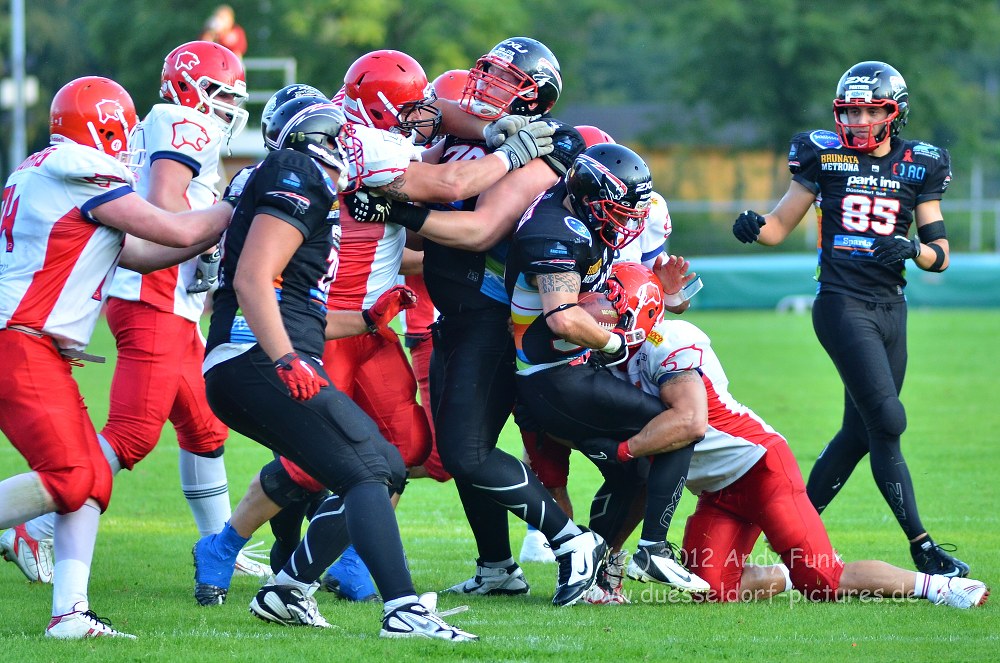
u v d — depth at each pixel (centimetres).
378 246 1833
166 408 1900
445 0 11306
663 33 12706
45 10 13362
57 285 1549
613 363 1728
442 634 1491
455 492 2802
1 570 1994
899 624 1609
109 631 1517
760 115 12312
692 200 13588
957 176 14038
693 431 1688
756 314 8106
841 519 2430
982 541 2184
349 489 1527
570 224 1677
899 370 2094
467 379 1759
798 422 3666
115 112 1650
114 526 2373
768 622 1623
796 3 12175
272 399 1520
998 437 3400
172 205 1812
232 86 1934
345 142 1608
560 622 1625
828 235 2102
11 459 3047
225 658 1407
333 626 1596
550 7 12612
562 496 1966
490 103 1848
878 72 2062
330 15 11150
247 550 2050
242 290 1462
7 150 13338
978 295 8356
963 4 12200
